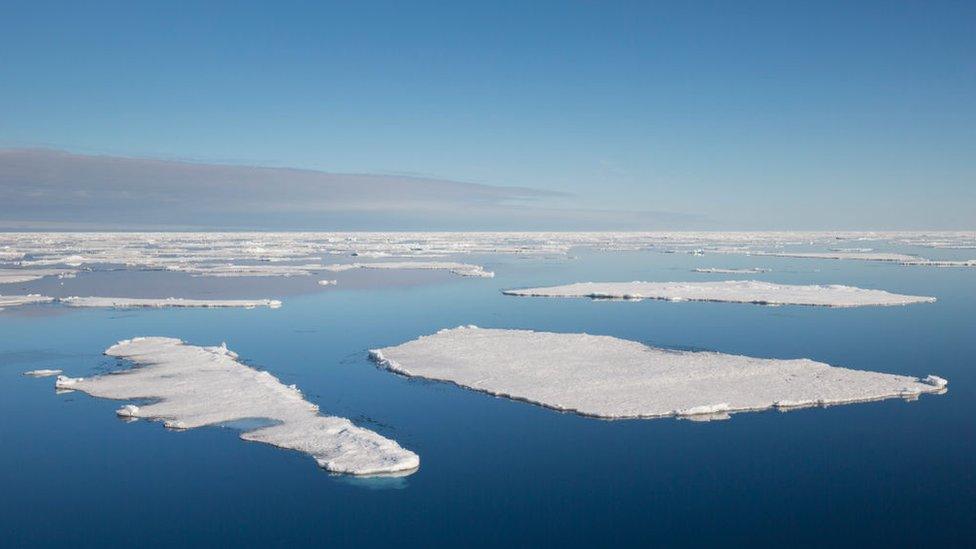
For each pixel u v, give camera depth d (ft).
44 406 84.33
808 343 118.83
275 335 128.77
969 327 133.59
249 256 322.96
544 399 85.61
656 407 82.43
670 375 94.68
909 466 67.31
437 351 110.63
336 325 139.13
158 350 111.14
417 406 84.84
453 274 241.76
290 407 82.53
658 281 217.36
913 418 79.61
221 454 70.13
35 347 116.37
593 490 63.26
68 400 86.53
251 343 121.49
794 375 94.68
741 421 79.05
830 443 72.69
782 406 83.46
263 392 87.86
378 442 70.95
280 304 165.37
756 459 69.00
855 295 174.70
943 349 113.91
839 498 61.46
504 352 109.19
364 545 54.85
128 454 70.18
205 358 105.09
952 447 71.41
